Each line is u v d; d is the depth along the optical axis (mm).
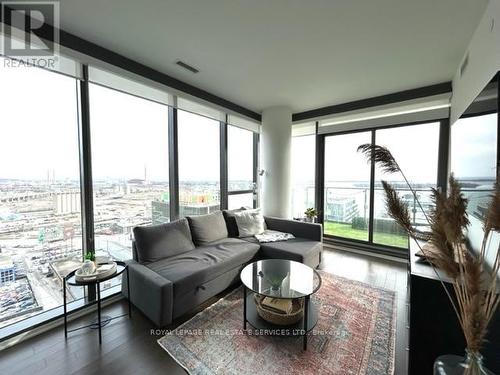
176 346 1625
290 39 1955
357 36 1904
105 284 2320
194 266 2143
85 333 1758
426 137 3176
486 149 1352
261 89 3016
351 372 1420
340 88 2969
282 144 3697
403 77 2643
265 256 2830
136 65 2318
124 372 1414
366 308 2094
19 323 1729
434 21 1708
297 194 4422
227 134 3646
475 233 1552
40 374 1395
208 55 2213
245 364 1471
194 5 1568
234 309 2092
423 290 1354
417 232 1220
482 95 1454
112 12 1635
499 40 1345
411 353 1368
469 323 941
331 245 3936
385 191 1324
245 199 4125
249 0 1524
